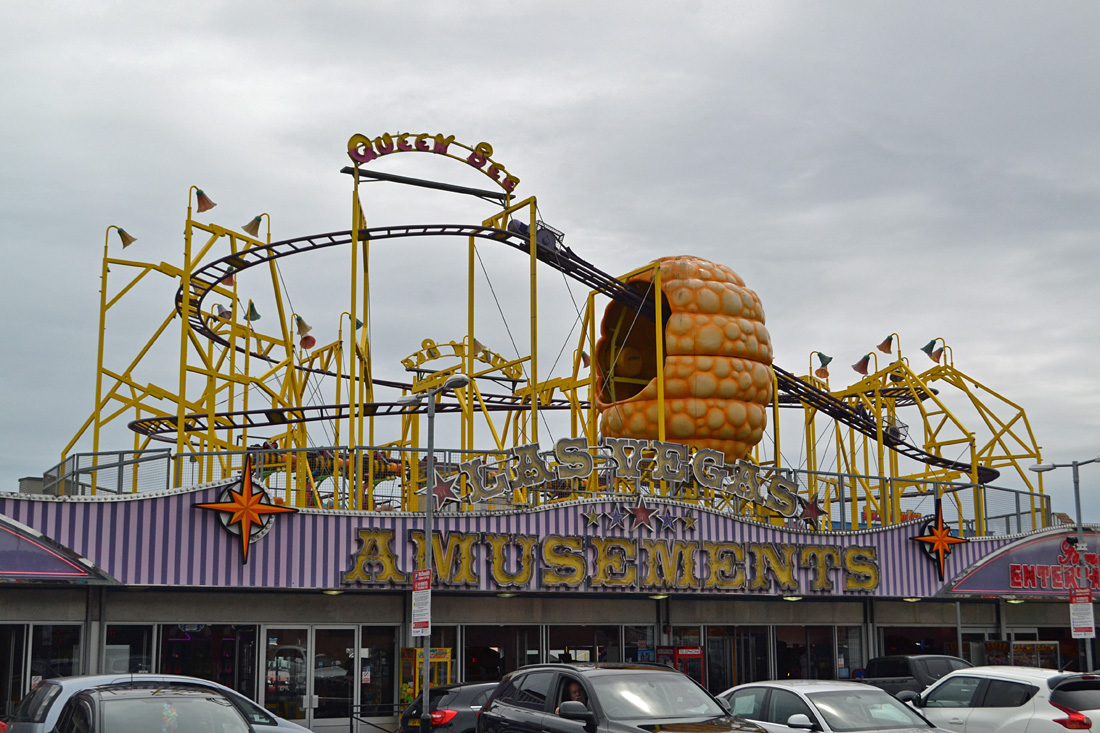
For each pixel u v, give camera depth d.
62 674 26.80
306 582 27.70
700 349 40.22
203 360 48.59
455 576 29.00
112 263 44.69
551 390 53.69
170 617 28.06
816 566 34.12
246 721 15.08
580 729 15.34
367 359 46.69
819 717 16.38
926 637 39.25
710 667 34.88
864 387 63.19
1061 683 18.94
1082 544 37.03
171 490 26.64
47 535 25.17
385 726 29.88
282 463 47.28
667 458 32.81
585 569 30.52
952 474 62.38
